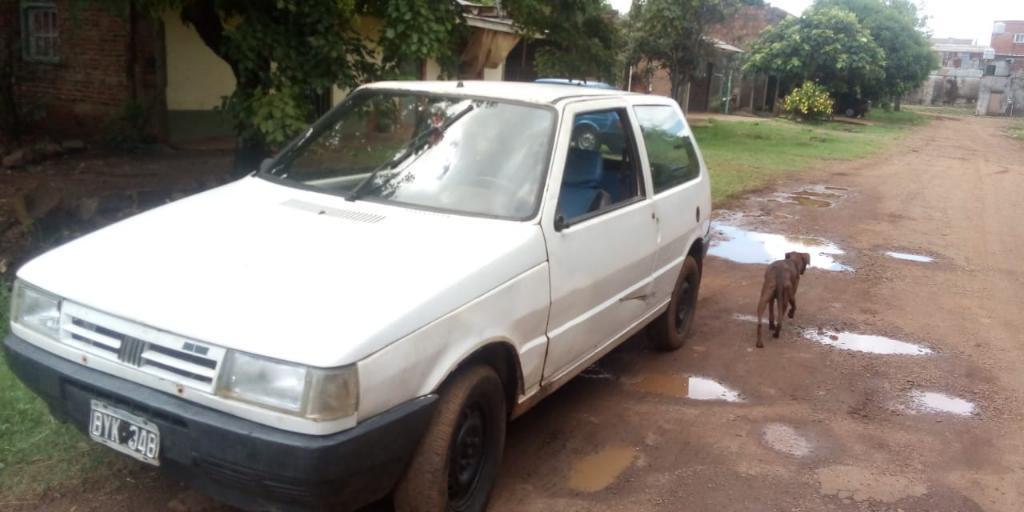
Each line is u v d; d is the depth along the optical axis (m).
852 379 5.60
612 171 4.69
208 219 3.62
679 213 5.36
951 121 46.62
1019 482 4.27
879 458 4.45
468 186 3.94
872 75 36.59
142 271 3.10
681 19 22.69
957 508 3.98
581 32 11.45
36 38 13.83
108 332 2.94
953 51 85.75
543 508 3.73
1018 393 5.50
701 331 6.48
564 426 4.62
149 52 12.90
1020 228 11.76
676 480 4.09
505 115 4.21
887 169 18.56
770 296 6.19
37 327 3.13
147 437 2.84
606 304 4.42
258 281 3.01
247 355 2.69
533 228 3.71
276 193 4.05
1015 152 26.58
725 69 36.03
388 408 2.86
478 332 3.27
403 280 3.09
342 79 7.36
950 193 15.11
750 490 4.03
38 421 3.91
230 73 14.27
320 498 2.73
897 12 41.22
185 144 13.47
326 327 2.75
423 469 3.09
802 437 4.66
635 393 5.17
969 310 7.42
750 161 17.95
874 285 8.12
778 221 11.29
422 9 7.13
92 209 7.26
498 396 3.51
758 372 5.65
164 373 2.81
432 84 4.67
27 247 6.40
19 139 11.66
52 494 3.47
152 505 3.47
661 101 5.67
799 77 36.72
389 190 3.98
